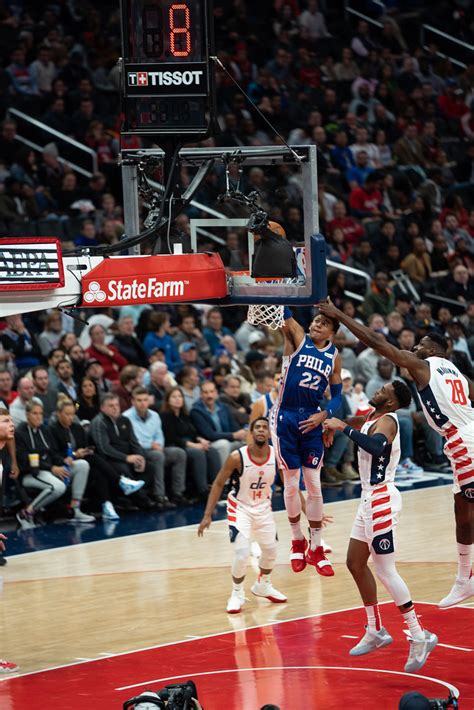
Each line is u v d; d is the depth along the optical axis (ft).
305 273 38.40
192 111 38.50
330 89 110.63
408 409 81.41
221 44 109.60
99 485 68.44
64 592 52.29
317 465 48.01
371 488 40.37
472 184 113.80
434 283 99.35
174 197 39.78
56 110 94.02
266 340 79.10
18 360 72.59
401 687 38.14
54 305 36.76
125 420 69.41
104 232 82.33
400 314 88.22
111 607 49.62
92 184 89.40
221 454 72.33
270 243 38.99
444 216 107.65
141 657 42.39
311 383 47.19
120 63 38.60
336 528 63.72
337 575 54.29
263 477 48.80
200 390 74.43
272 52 112.47
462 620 46.01
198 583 53.42
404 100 115.24
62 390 69.26
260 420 48.98
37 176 89.51
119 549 60.54
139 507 70.79
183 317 79.51
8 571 56.34
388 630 45.06
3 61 97.50
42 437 66.28
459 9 129.70
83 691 38.68
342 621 46.44
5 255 35.55
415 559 56.44
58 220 84.99
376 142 109.29
